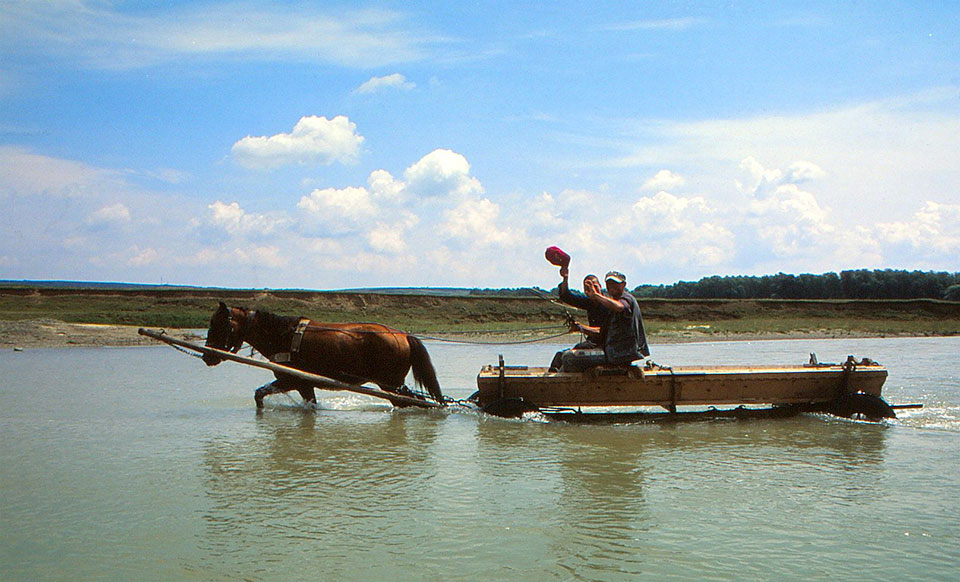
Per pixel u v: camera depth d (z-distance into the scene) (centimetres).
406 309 6719
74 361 2538
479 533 630
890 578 529
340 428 1126
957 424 1132
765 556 573
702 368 1189
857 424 1132
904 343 4116
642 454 928
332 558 574
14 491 764
